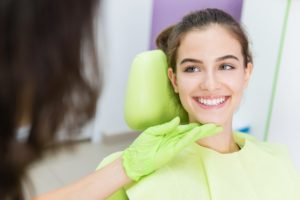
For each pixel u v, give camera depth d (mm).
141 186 783
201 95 849
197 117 867
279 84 1388
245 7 1506
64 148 404
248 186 829
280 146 1006
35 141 372
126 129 2471
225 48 839
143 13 2246
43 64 339
